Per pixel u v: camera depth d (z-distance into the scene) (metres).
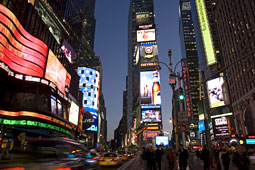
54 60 43.81
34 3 50.62
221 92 93.62
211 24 121.25
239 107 76.62
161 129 163.75
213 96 96.69
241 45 73.88
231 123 85.31
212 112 100.81
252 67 65.69
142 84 182.00
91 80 123.06
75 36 86.69
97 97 122.75
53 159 6.27
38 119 32.84
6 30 30.61
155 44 196.12
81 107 73.00
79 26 93.62
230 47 83.81
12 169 4.53
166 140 62.78
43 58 38.78
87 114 84.12
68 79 55.28
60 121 40.53
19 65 34.00
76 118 64.00
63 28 72.06
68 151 7.91
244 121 72.56
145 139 152.62
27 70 35.03
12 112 31.45
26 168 4.89
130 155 44.19
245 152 5.88
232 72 82.44
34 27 41.03
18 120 31.14
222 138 87.25
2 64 29.22
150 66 187.50
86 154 9.80
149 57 191.38
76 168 7.88
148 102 175.75
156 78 181.50
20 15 37.59
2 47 29.70
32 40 37.28
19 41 34.50
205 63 116.62
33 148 5.60
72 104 60.00
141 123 169.38
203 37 120.06
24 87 34.19
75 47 84.38
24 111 31.75
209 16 124.19
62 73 49.25
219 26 97.00
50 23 61.59
